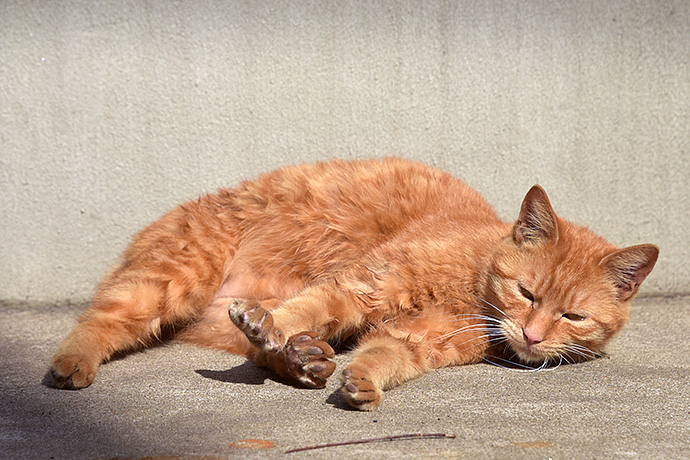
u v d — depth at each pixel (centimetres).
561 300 362
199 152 515
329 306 365
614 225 545
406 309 374
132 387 331
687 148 541
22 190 506
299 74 513
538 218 373
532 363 383
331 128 520
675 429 285
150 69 504
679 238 549
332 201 427
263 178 446
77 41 496
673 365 382
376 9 509
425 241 387
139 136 510
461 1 511
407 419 290
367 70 516
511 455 253
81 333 361
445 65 519
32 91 498
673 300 541
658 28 527
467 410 304
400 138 525
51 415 291
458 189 448
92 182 511
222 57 507
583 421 292
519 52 521
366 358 324
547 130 531
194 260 410
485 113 526
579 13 520
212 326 412
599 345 385
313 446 256
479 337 377
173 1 498
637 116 535
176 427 278
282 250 429
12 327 450
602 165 539
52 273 516
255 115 515
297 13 506
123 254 448
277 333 322
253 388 332
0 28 489
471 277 379
